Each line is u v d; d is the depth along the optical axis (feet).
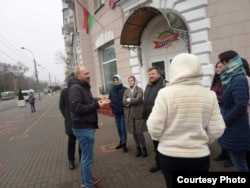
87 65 46.19
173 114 6.64
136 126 16.55
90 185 11.92
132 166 15.52
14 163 19.13
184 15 22.44
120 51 32.86
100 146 21.11
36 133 32.07
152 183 12.87
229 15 19.74
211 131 6.87
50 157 19.66
